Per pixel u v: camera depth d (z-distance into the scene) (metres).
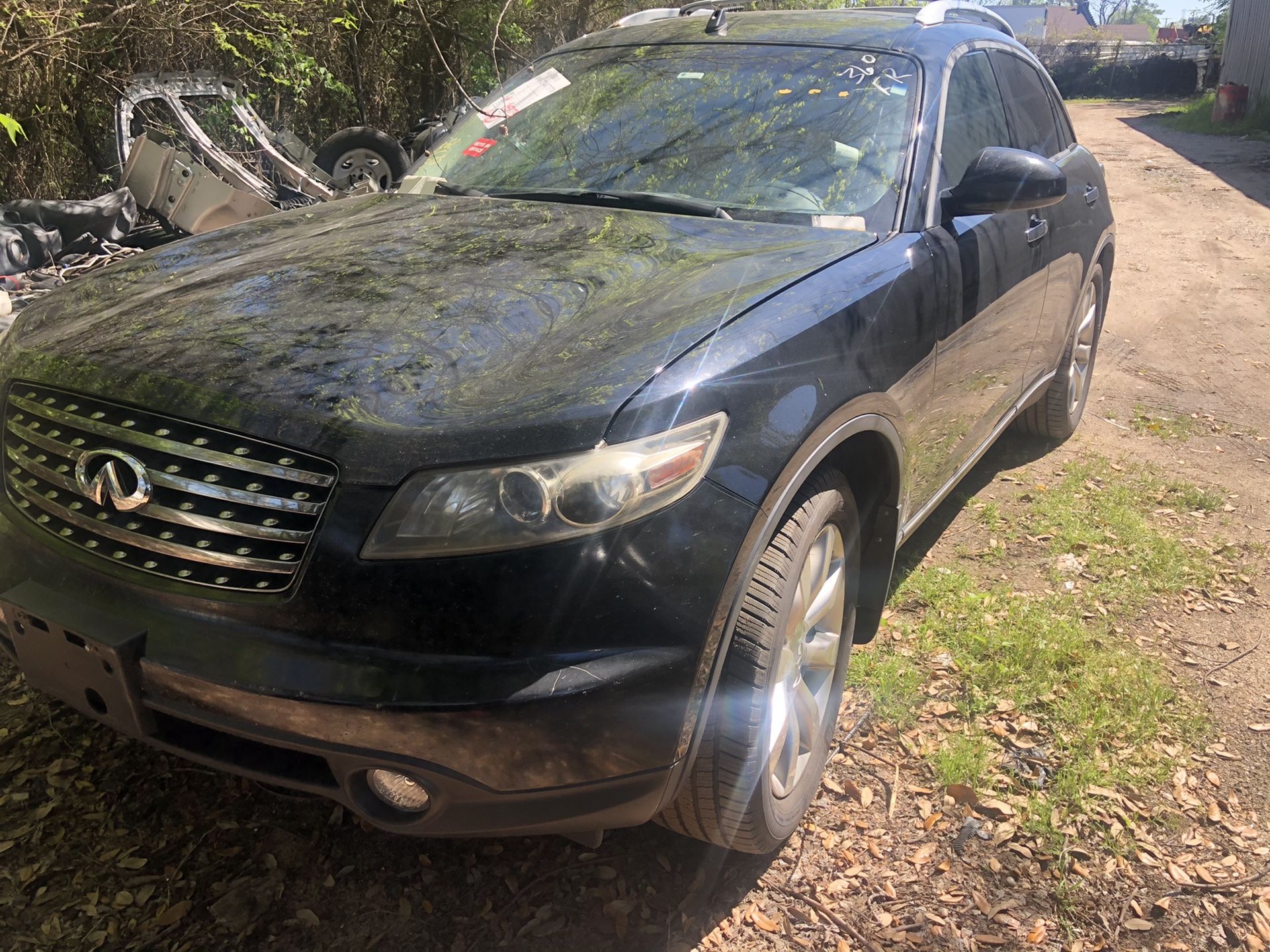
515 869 2.33
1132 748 2.83
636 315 2.12
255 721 1.77
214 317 2.17
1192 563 3.91
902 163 2.91
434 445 1.75
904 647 3.25
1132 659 3.23
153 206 6.17
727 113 3.15
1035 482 4.64
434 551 1.72
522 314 2.15
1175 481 4.73
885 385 2.42
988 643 3.24
